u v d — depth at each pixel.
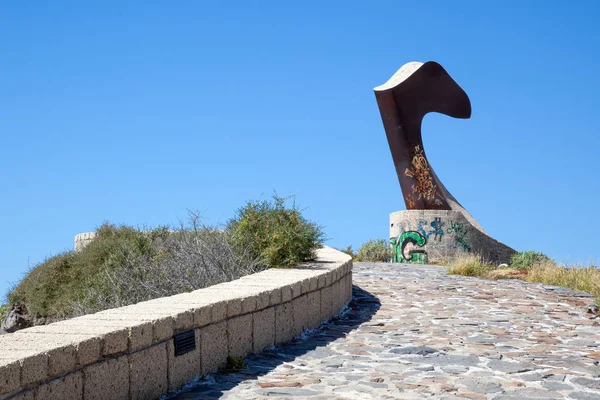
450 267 19.17
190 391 7.12
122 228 21.83
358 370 7.99
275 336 9.48
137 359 6.56
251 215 13.55
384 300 13.75
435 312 12.27
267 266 13.11
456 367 8.13
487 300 13.71
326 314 11.53
